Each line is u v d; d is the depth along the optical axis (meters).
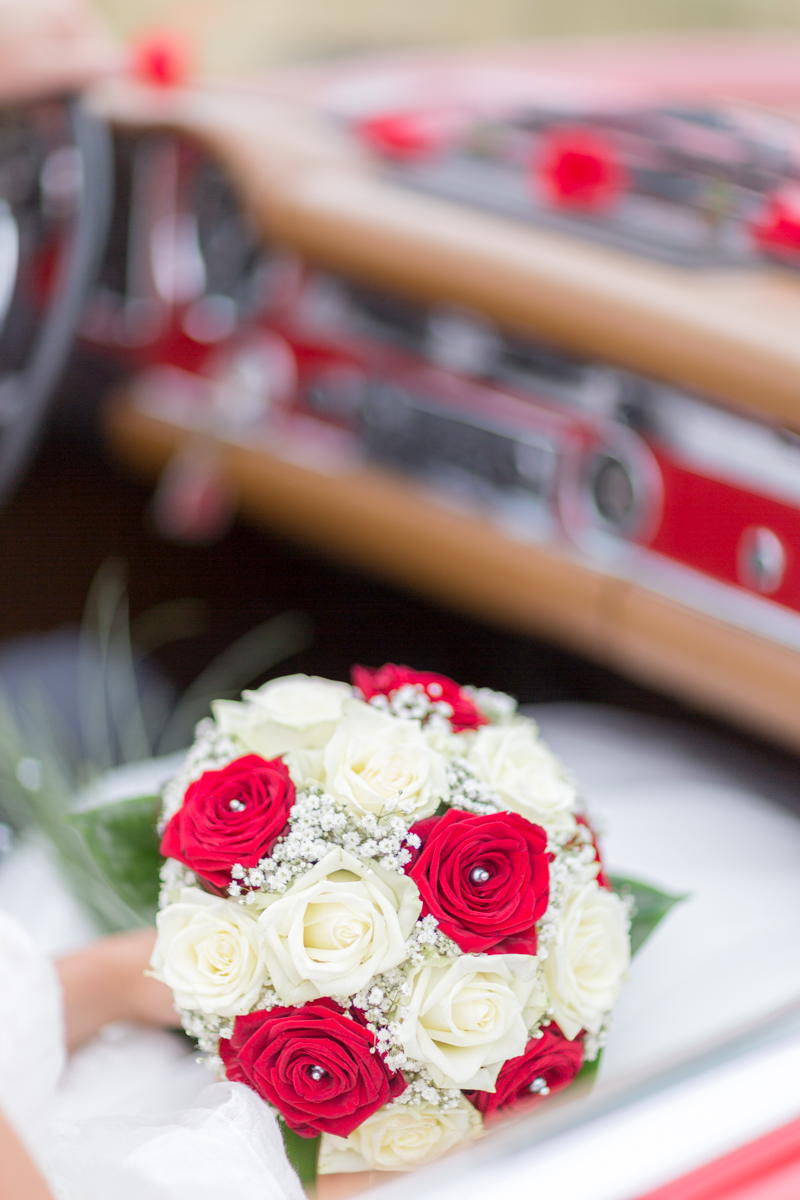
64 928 1.72
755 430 2.08
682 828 1.90
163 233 2.87
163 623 3.31
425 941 1.43
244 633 3.31
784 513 2.06
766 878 1.82
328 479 2.76
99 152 2.20
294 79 3.12
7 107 2.04
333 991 1.42
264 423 2.89
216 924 1.45
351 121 2.79
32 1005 1.53
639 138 2.57
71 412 3.29
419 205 2.49
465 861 1.44
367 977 1.42
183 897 1.46
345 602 3.46
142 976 1.64
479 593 2.58
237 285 2.83
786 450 2.04
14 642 3.09
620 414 2.25
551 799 1.49
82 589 3.42
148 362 3.06
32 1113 1.51
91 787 1.87
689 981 1.68
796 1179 1.36
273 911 1.43
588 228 2.37
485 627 3.28
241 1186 1.43
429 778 1.47
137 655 3.16
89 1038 1.63
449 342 2.49
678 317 2.11
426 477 2.61
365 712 1.50
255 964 1.44
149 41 2.80
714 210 2.32
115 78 2.16
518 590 2.48
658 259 2.26
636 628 2.29
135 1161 1.44
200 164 2.77
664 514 2.24
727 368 2.05
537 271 2.26
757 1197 1.36
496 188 2.53
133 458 3.25
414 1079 1.46
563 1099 1.45
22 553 3.51
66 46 2.05
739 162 2.44
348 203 2.51
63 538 3.57
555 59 3.34
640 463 2.25
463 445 2.53
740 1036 1.44
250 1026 1.45
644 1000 1.66
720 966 1.70
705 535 2.18
